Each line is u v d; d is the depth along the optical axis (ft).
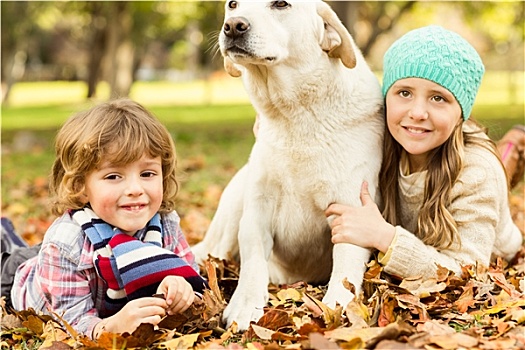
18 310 11.47
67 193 10.80
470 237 12.10
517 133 16.06
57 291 10.50
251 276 11.38
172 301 10.03
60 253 10.53
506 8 68.69
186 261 11.78
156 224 11.22
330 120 11.80
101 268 10.37
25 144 46.60
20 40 106.22
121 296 10.57
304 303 10.85
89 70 108.58
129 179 10.55
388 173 12.64
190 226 19.61
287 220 12.48
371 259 12.15
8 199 25.18
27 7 96.68
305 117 11.76
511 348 8.61
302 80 11.60
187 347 9.33
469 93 12.14
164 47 201.16
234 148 41.70
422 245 11.66
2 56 108.58
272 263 13.74
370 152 12.12
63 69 190.08
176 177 11.90
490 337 9.16
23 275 11.61
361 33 85.81
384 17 68.85
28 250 12.91
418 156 12.62
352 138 11.94
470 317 10.09
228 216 13.84
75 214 10.85
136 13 87.25
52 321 10.41
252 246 11.94
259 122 13.12
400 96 12.07
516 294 11.03
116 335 9.18
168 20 93.50
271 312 10.16
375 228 11.59
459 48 12.07
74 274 10.53
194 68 201.26
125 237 10.53
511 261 14.33
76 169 10.64
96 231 10.59
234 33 11.12
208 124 61.72
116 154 10.39
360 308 9.96
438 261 11.65
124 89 85.66
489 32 85.40
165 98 115.65
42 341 10.28
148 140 10.69
